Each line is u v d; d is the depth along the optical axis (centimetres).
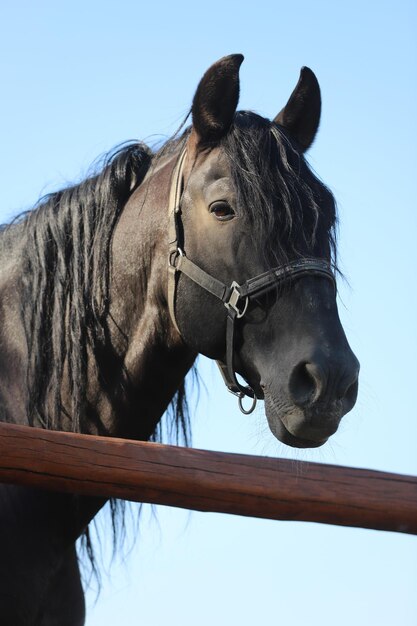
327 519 347
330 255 380
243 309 371
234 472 338
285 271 362
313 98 434
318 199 382
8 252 449
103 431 409
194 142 404
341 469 353
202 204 389
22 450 318
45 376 409
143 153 444
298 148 401
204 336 388
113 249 418
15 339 421
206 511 340
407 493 351
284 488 340
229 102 396
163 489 331
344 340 354
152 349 411
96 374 408
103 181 427
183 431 461
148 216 412
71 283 414
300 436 346
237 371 388
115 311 414
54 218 423
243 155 381
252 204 369
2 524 382
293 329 357
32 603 381
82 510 399
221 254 379
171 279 396
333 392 341
